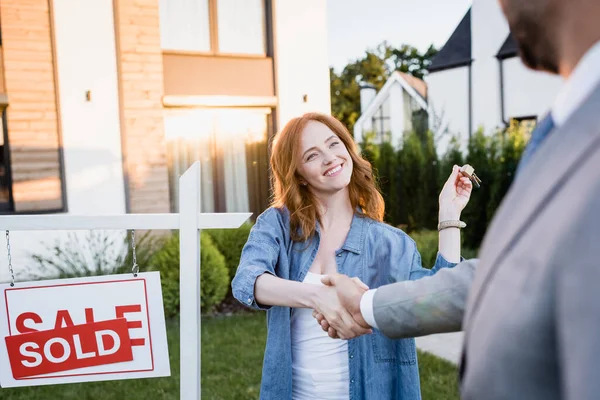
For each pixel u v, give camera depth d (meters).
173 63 8.75
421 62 48.41
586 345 0.42
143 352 1.76
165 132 8.85
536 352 0.48
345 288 1.24
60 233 7.39
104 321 1.76
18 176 7.62
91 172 8.05
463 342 0.59
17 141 7.60
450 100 17.30
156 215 1.75
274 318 1.72
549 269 0.46
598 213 0.43
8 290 1.77
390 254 1.71
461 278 0.97
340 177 1.72
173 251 6.51
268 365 1.71
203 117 9.12
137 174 8.36
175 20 8.88
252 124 9.54
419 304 0.99
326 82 9.91
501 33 15.90
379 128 24.16
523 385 0.49
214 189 9.29
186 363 1.72
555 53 0.55
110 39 8.10
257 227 1.77
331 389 1.66
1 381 1.78
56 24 7.75
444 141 17.42
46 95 7.74
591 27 0.51
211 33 9.09
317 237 1.77
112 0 8.08
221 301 7.40
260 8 9.50
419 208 11.49
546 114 0.66
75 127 7.93
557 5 0.53
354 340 1.66
